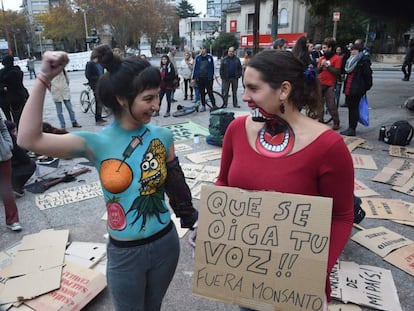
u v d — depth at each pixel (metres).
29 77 22.25
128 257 1.51
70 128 7.51
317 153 1.22
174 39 69.31
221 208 1.30
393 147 5.55
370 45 28.75
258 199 1.26
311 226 1.20
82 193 4.23
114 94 1.41
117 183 1.45
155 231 1.54
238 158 1.38
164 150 1.58
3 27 57.56
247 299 1.28
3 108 6.74
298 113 1.30
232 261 1.29
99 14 42.12
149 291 1.66
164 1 54.69
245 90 1.30
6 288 2.42
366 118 6.16
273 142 1.30
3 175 3.29
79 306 2.29
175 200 1.71
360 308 2.33
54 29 49.00
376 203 3.70
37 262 2.68
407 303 2.38
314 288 1.20
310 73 1.29
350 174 1.25
